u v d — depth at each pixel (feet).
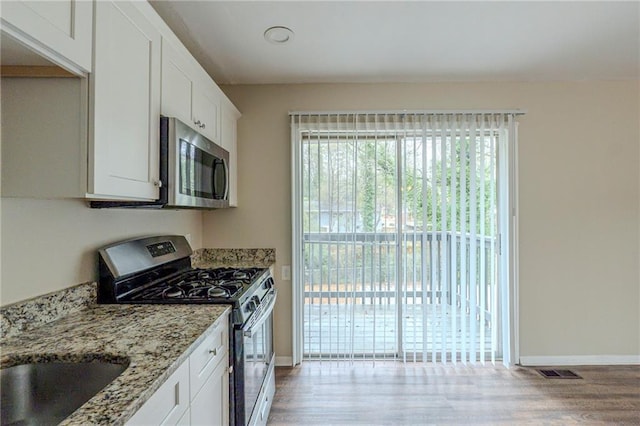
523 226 9.31
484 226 9.10
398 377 8.55
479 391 7.91
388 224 9.16
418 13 6.21
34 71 3.54
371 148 9.16
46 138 3.66
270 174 9.47
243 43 7.26
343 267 9.21
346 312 9.25
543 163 9.29
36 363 3.35
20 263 3.99
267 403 6.86
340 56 7.86
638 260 9.32
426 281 9.18
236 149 9.34
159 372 2.96
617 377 8.60
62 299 4.52
